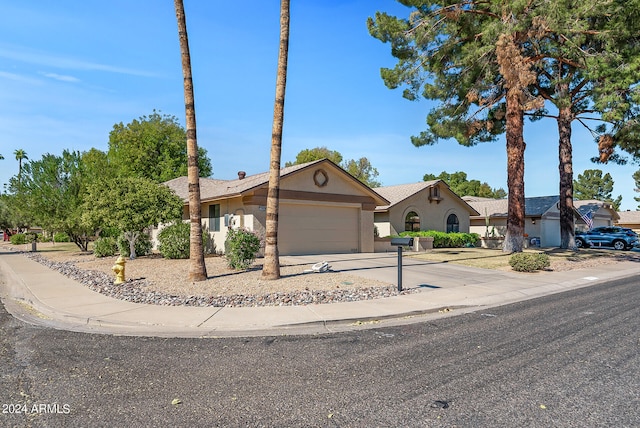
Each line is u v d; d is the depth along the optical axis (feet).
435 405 13.28
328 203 66.90
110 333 23.39
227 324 24.90
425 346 20.21
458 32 68.18
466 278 44.65
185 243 60.03
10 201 84.64
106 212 56.29
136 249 67.67
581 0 57.21
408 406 13.24
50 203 77.97
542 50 65.41
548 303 32.04
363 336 22.48
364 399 13.84
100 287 37.86
